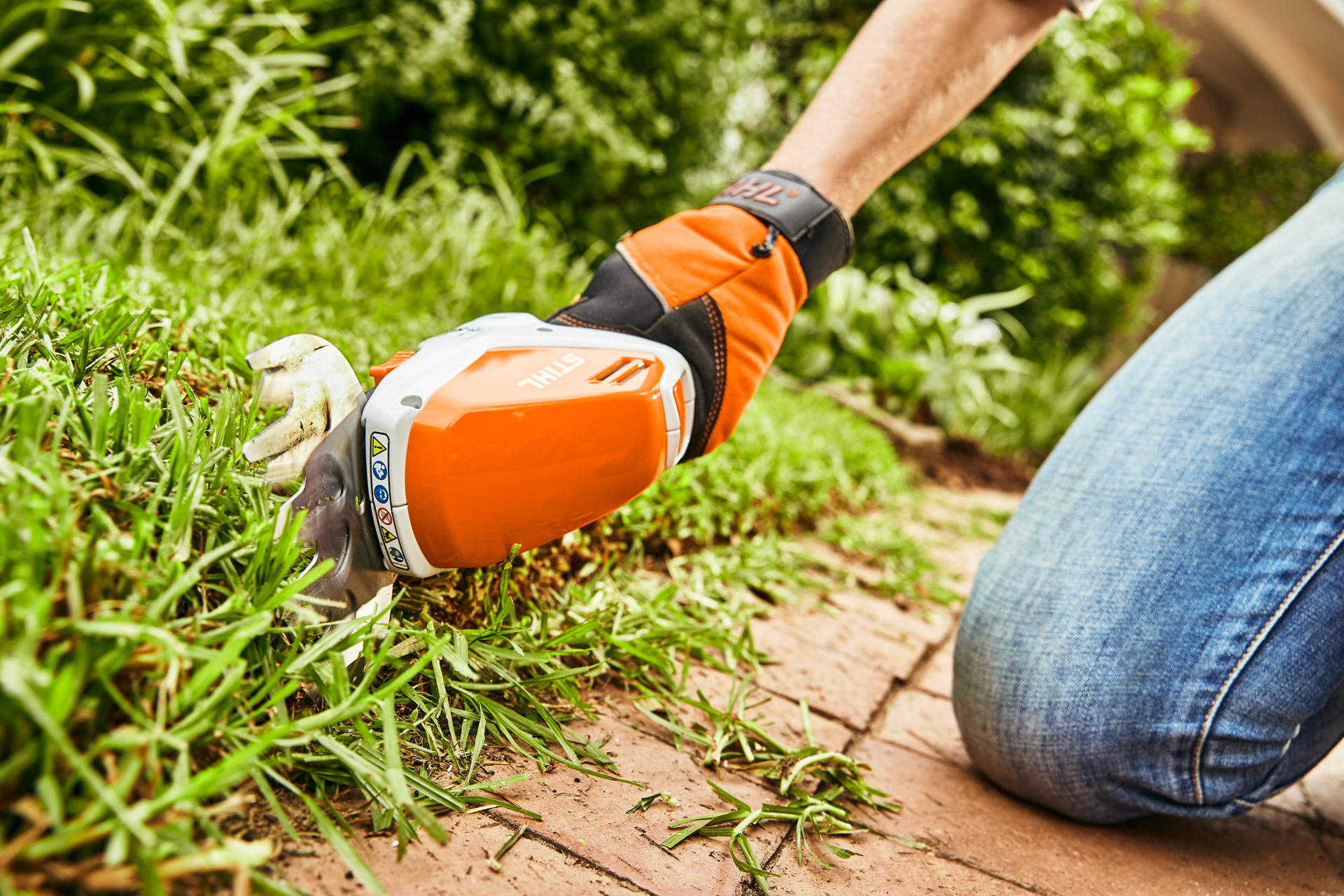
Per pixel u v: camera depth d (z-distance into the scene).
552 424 0.82
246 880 0.53
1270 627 0.99
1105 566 1.07
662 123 3.84
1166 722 1.02
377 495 0.80
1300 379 1.03
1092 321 6.72
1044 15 1.12
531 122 3.43
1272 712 1.01
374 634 0.84
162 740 0.56
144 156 2.37
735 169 4.84
